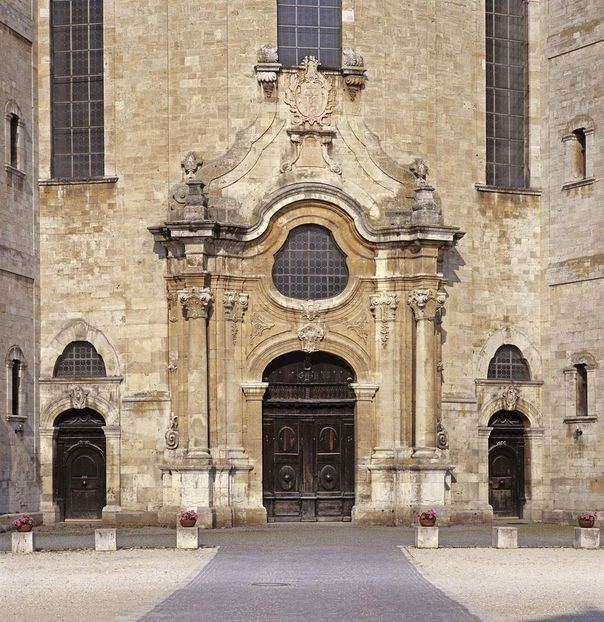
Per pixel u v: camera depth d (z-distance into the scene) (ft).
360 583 142.51
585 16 227.20
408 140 224.74
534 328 232.53
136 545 181.98
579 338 226.38
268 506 220.43
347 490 221.87
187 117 220.84
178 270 216.33
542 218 233.35
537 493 231.09
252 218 216.95
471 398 226.17
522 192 232.73
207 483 210.59
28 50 223.92
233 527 212.43
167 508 214.28
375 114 223.10
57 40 228.84
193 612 122.01
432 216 215.92
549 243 231.91
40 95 226.99
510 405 229.45
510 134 235.20
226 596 132.36
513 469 232.73
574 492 225.76
